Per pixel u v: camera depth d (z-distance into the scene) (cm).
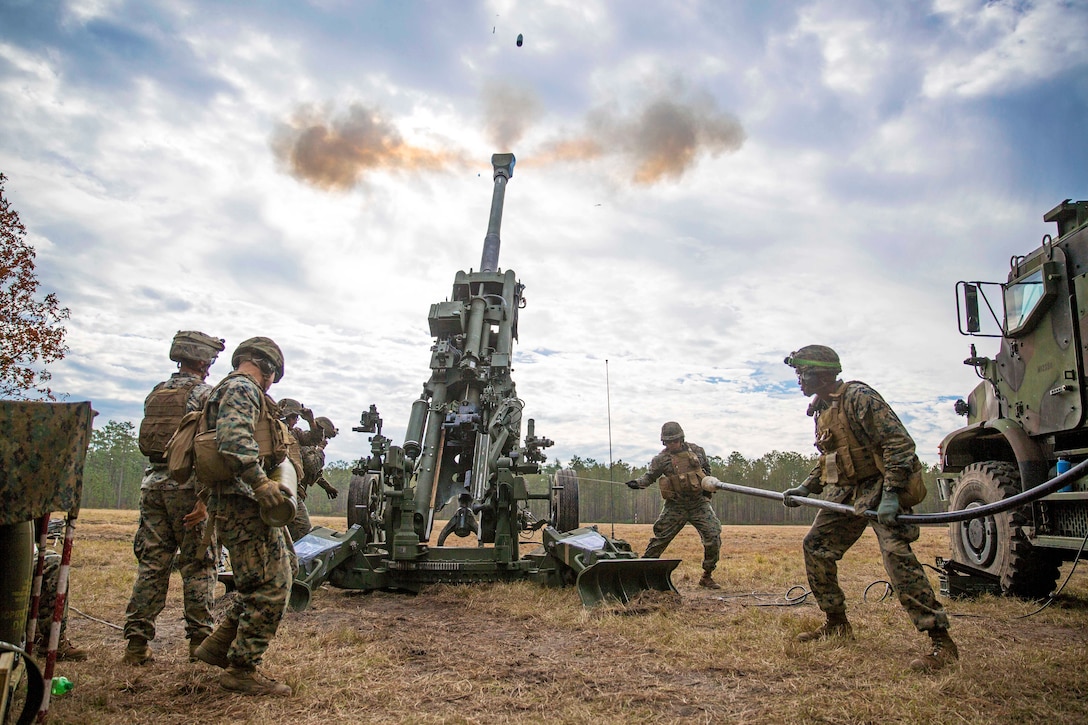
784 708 320
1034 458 641
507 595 642
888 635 471
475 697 339
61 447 272
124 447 6888
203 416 351
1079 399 616
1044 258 666
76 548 1066
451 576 699
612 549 647
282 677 359
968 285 730
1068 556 638
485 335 920
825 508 442
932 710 313
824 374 457
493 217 1092
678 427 772
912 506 413
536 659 414
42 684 250
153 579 402
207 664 388
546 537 699
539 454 884
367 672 378
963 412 802
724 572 884
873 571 877
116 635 475
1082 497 576
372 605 621
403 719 306
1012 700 333
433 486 809
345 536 700
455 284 969
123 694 339
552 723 304
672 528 769
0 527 275
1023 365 685
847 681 365
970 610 609
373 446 829
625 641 460
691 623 526
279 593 350
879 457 420
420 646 442
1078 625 540
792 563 1016
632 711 320
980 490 691
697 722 305
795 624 502
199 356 436
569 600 615
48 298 1400
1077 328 622
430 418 845
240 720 305
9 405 256
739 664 397
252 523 344
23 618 284
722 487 521
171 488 402
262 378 364
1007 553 648
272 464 351
